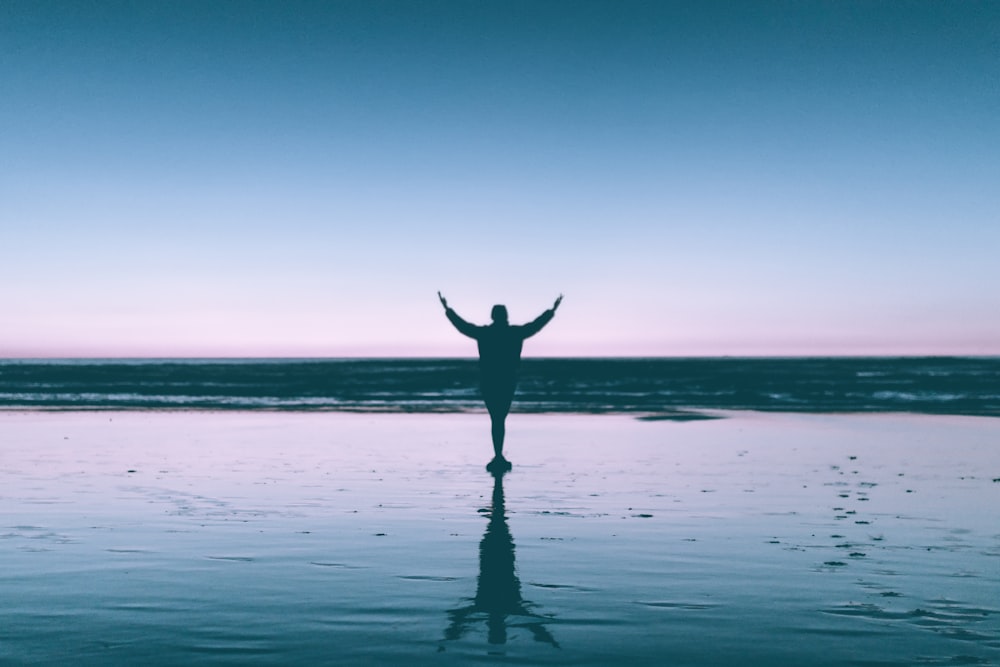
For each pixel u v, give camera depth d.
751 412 20.33
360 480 9.27
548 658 3.70
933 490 8.48
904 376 47.03
